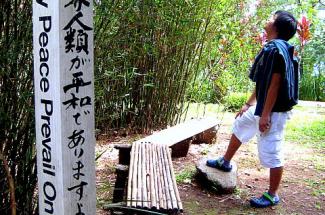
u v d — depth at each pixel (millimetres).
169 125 5902
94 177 1918
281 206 3643
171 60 5516
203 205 3564
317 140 5863
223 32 5957
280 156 3520
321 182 4250
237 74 7121
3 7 2137
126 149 3832
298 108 8523
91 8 1812
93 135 1893
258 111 3402
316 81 10234
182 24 5223
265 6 6711
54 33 1729
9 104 2264
